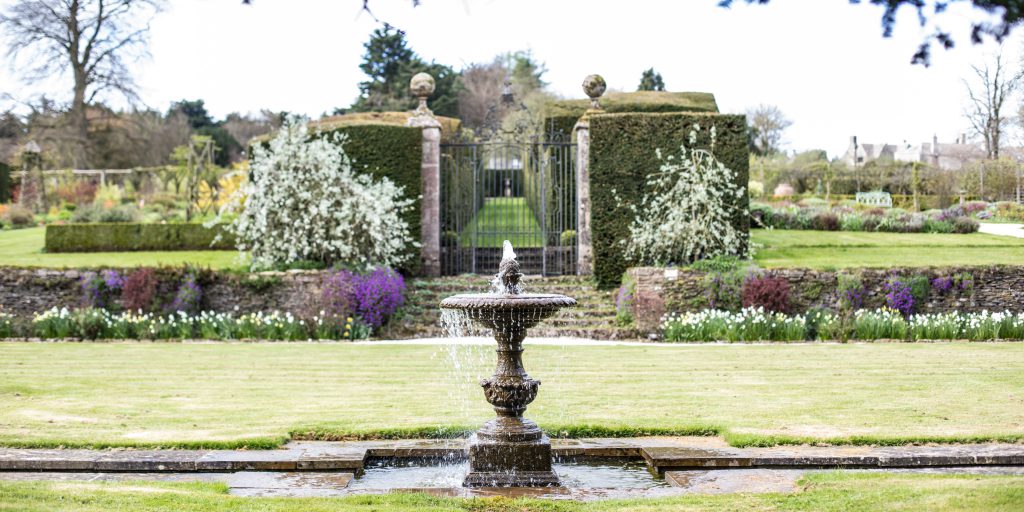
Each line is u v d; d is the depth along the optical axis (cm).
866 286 1666
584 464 692
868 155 6356
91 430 755
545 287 1886
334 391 989
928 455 655
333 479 626
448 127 2462
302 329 1598
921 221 2403
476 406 901
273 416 832
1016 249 2011
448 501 564
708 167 1858
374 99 4697
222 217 2200
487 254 2070
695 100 2528
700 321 1574
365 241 1838
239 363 1223
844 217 2438
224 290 1717
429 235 2008
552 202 2123
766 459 657
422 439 755
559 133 2111
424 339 1595
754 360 1243
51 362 1212
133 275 1686
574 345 1477
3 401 895
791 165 4406
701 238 1816
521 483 624
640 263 1862
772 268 1686
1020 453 659
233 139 5469
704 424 786
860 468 650
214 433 746
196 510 523
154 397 936
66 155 3712
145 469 646
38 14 3388
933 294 1666
